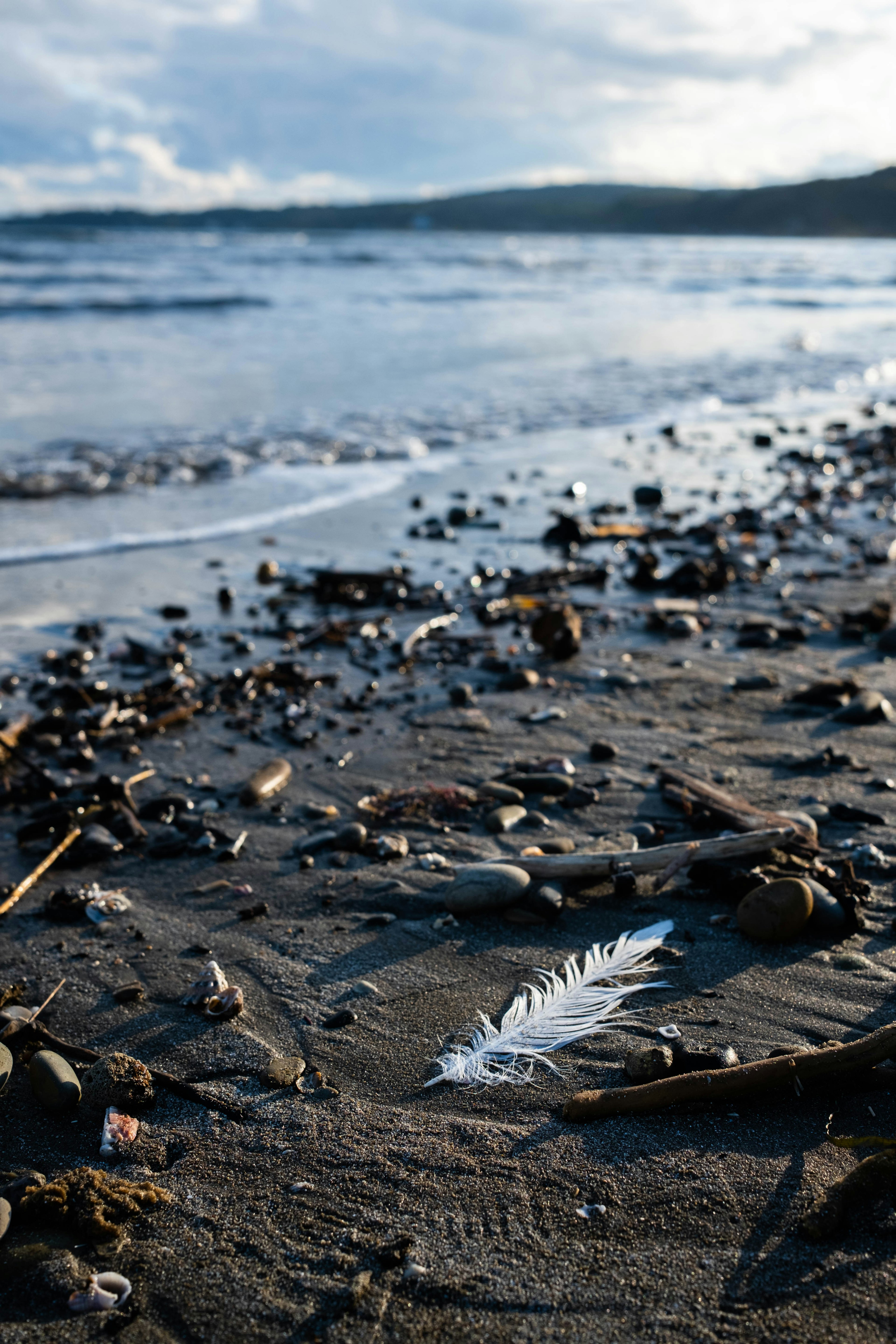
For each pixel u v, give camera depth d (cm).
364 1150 235
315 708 528
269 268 4644
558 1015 281
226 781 448
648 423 1432
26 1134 245
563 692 545
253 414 1331
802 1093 245
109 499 939
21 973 311
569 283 4338
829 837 383
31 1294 199
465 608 695
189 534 843
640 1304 190
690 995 290
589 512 962
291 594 718
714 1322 185
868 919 328
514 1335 185
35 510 892
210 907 350
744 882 338
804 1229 204
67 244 6253
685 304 3406
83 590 713
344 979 307
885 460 1220
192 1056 272
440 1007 293
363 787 441
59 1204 217
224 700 539
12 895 354
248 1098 256
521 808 411
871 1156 224
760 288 4409
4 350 1764
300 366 1744
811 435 1379
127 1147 238
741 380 1844
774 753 462
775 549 839
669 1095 241
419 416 1387
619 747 472
